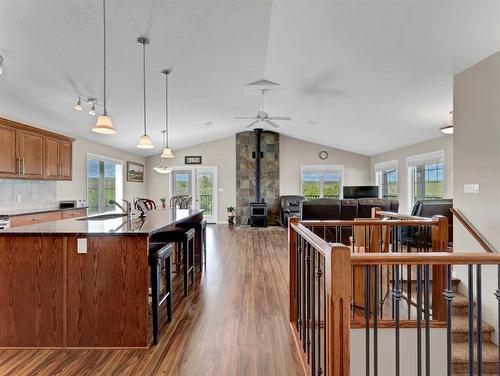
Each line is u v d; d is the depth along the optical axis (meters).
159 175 10.27
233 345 2.36
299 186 10.31
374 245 3.46
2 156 4.11
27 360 2.15
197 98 5.57
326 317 1.45
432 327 2.74
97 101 4.70
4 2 2.39
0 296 2.31
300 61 4.16
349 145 9.45
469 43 2.90
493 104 2.98
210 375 1.99
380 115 5.90
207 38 3.42
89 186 6.89
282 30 3.45
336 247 1.34
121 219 3.31
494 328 2.94
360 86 4.65
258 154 9.88
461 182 3.42
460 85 3.48
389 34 3.08
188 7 2.82
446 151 6.39
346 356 1.34
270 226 9.69
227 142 10.23
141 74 4.08
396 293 1.57
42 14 2.59
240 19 3.15
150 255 2.40
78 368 2.06
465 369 2.74
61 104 4.59
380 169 9.50
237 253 5.64
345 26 3.12
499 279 1.43
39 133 4.83
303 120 7.64
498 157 2.93
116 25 2.89
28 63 3.32
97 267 2.32
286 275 4.19
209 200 10.27
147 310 2.33
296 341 2.37
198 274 4.27
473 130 3.25
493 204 2.99
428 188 7.04
